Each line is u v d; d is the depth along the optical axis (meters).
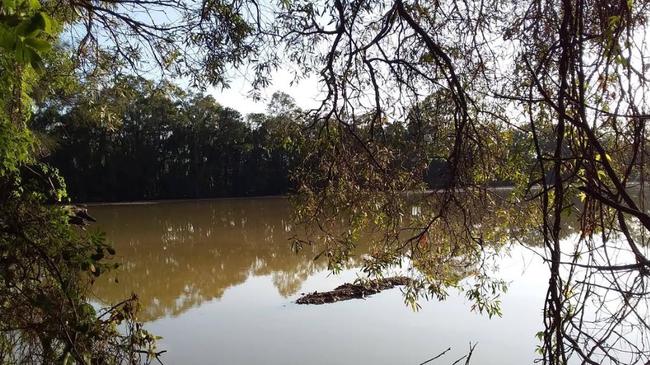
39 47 1.59
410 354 9.73
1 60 3.86
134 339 4.14
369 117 4.83
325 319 12.00
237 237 26.84
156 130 53.56
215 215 38.31
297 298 13.92
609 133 2.91
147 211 42.22
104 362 3.98
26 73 4.69
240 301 14.09
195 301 14.26
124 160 53.00
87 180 51.41
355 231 5.04
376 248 5.21
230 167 56.47
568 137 2.75
